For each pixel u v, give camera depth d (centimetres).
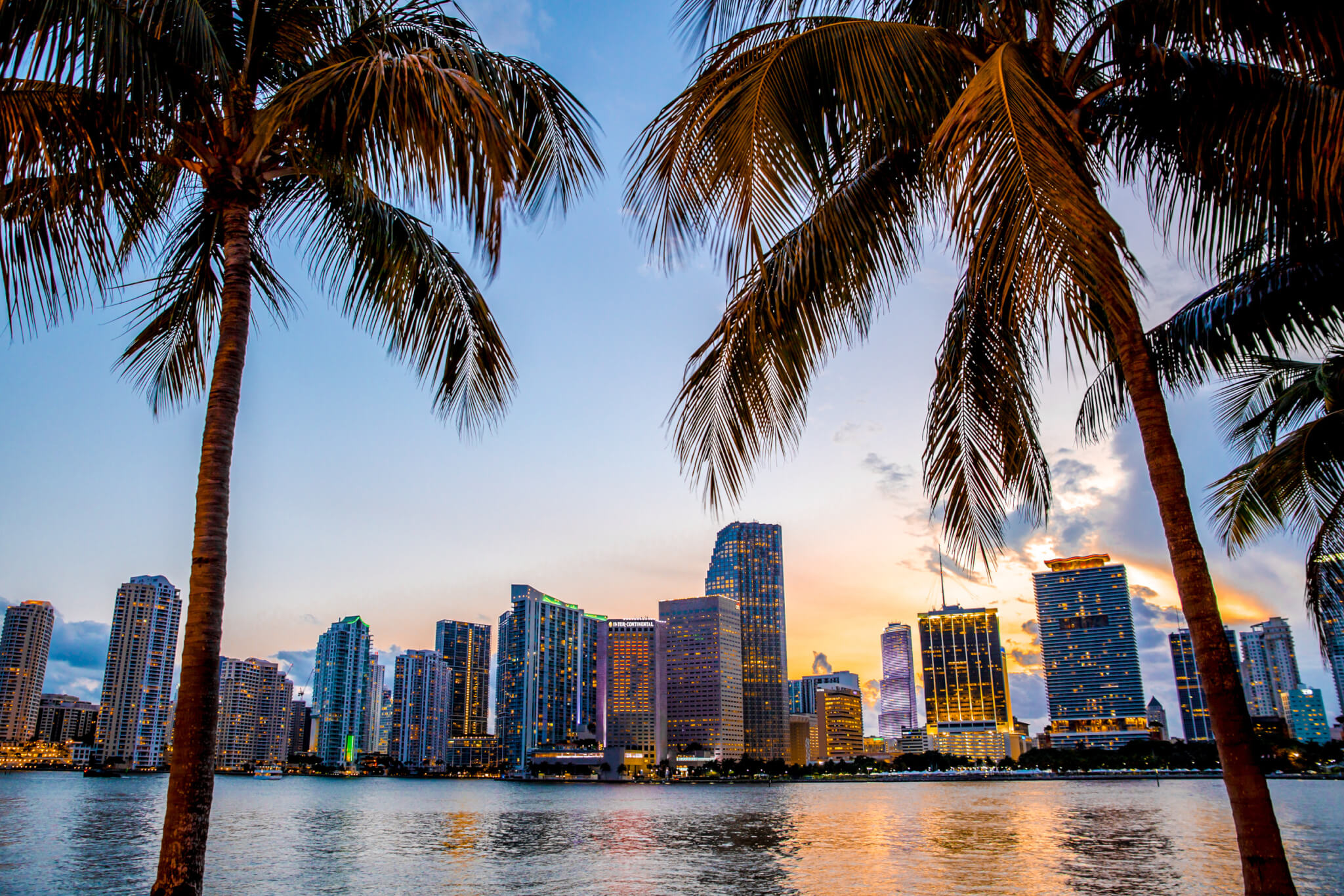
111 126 596
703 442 709
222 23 727
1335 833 5419
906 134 650
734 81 589
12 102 575
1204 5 538
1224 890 3328
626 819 9619
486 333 898
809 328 706
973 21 669
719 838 6694
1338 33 514
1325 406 1083
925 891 3509
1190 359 912
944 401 833
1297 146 552
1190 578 542
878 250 698
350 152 714
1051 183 422
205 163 721
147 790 14838
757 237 528
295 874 4566
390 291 865
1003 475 812
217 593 650
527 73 755
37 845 5666
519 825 8675
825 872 4294
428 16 746
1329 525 1093
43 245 649
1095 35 618
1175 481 553
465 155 610
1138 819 7844
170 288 877
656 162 606
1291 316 842
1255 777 511
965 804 12312
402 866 4900
